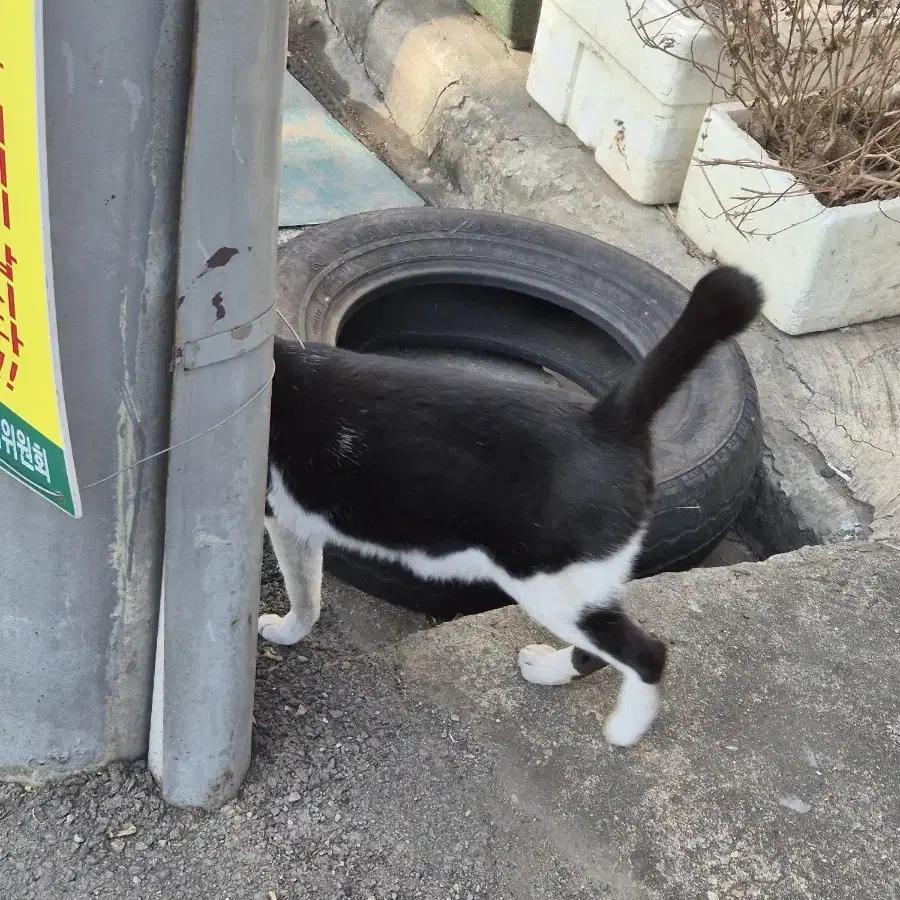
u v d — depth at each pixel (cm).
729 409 315
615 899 200
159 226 145
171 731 194
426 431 206
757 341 376
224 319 153
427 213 377
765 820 218
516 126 466
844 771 231
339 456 211
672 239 418
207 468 165
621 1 406
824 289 364
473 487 204
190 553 173
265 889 193
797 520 335
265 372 164
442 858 201
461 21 522
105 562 179
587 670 235
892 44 377
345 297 344
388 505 214
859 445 343
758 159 375
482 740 224
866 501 329
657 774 223
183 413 159
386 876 197
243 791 208
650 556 290
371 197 457
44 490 159
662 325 351
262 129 139
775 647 257
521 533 206
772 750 233
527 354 385
